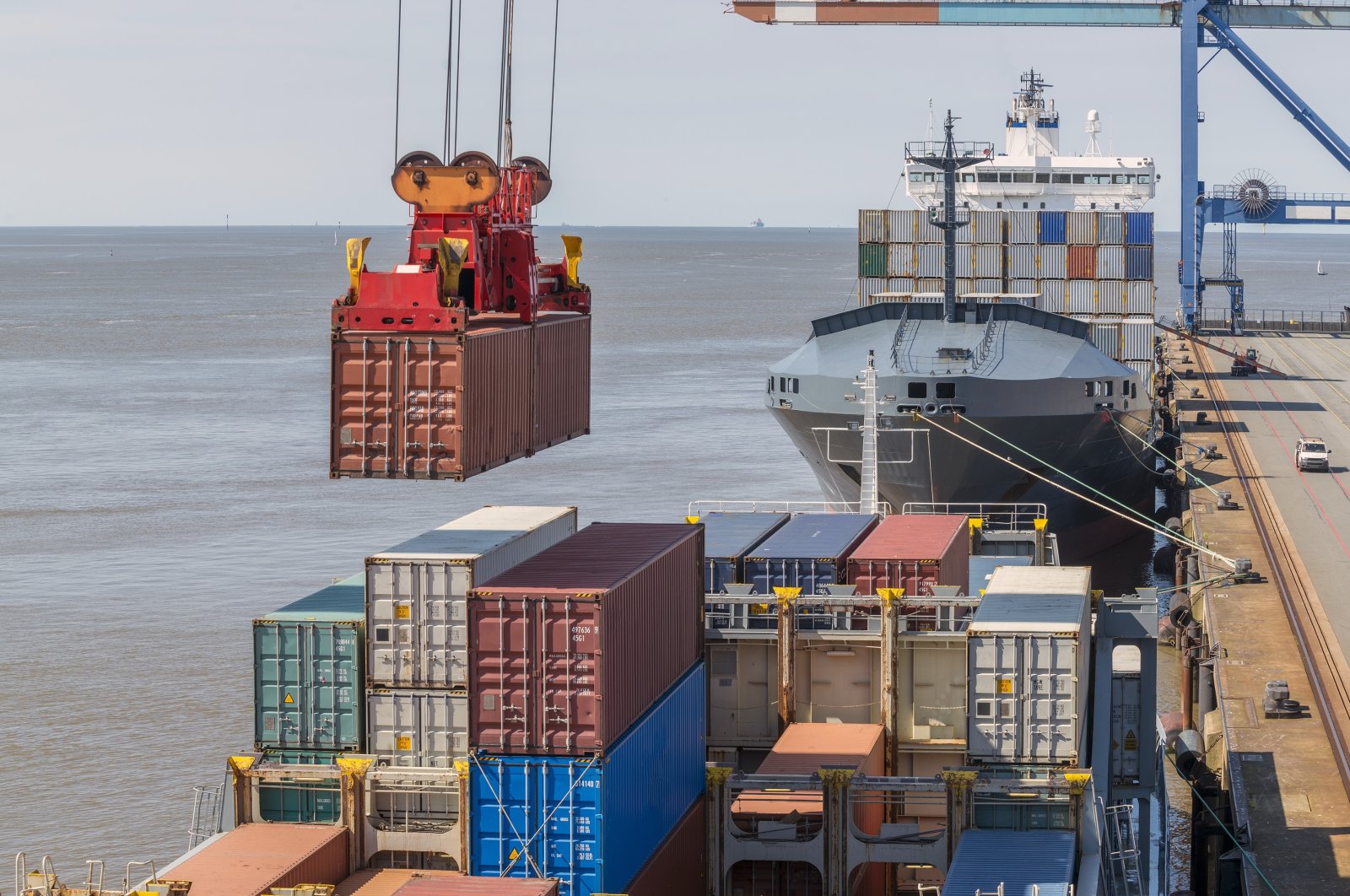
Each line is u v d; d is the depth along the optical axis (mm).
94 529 97562
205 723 59625
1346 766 48781
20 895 32281
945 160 82438
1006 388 75750
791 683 44312
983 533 64125
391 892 34469
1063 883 32719
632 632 35594
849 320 85938
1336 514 86188
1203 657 60656
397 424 35906
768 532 55250
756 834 39281
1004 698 38125
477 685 33969
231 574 85312
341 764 35844
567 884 33938
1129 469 90062
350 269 36031
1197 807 48188
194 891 31609
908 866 43969
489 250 39719
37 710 61000
